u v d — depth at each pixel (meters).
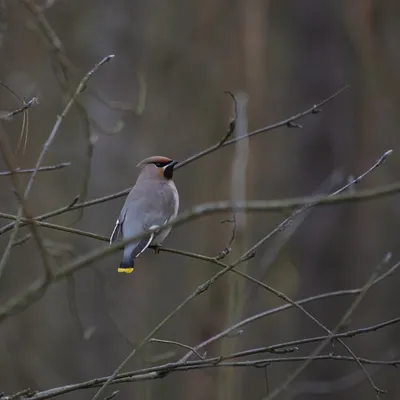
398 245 14.70
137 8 14.87
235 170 10.77
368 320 14.73
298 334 14.55
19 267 15.34
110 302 12.02
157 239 9.49
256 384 14.25
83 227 14.74
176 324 14.18
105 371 14.76
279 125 8.37
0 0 11.17
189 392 13.83
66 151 15.05
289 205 4.42
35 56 15.15
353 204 14.55
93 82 14.83
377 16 14.62
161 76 14.70
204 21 14.55
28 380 15.14
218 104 14.36
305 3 14.44
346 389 14.46
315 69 14.41
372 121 14.59
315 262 14.53
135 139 14.62
